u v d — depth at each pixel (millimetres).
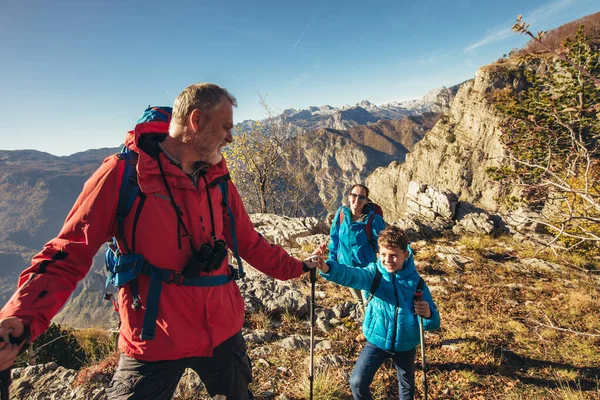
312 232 13812
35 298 1318
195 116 1554
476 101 94500
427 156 108062
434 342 5195
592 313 6469
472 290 7684
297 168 29297
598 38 20688
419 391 4090
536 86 26141
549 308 6754
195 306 1642
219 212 1836
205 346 1685
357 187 4590
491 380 4305
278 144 27609
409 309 3049
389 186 125688
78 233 1482
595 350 5094
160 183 1585
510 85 85812
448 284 8008
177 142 1661
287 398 3621
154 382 1643
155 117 1705
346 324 5645
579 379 4367
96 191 1517
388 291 3061
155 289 1576
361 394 3006
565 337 5535
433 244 11523
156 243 1575
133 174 1568
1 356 1170
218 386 1855
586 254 10344
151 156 1585
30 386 3492
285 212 29547
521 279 8422
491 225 12656
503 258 10031
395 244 2994
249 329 5344
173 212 1604
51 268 1404
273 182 28812
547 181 4418
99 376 3576
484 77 93500
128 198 1548
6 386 1219
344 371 4125
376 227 4473
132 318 1606
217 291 1733
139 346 1587
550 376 4449
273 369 4180
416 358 4762
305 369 4137
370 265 3246
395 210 123125
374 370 3088
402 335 3029
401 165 122312
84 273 1490
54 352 6113
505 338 5422
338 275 2996
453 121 104438
